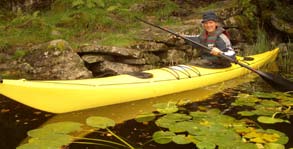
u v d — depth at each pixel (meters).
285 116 3.74
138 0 8.38
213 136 3.08
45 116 3.75
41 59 5.58
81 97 3.80
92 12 7.54
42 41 6.36
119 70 5.69
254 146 2.92
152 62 6.09
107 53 5.76
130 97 4.13
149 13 8.05
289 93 4.59
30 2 7.91
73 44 6.00
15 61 5.70
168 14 7.91
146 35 6.55
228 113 3.87
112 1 8.26
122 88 4.05
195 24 7.16
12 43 6.23
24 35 6.57
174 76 4.59
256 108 3.95
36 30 6.74
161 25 7.28
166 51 6.39
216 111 3.83
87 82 3.95
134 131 3.38
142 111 3.94
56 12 7.92
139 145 3.05
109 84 4.02
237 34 7.27
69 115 3.79
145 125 3.53
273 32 7.82
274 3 7.90
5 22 7.37
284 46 7.20
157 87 4.33
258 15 7.87
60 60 5.49
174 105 4.00
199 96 4.50
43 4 8.05
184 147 3.01
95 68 5.76
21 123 3.55
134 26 7.27
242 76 5.50
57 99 3.68
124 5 8.24
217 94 4.58
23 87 3.45
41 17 7.59
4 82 3.36
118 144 3.08
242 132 3.27
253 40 7.54
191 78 4.69
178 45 6.50
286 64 6.37
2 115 3.76
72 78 5.30
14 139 3.17
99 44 6.07
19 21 7.01
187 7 8.52
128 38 6.36
